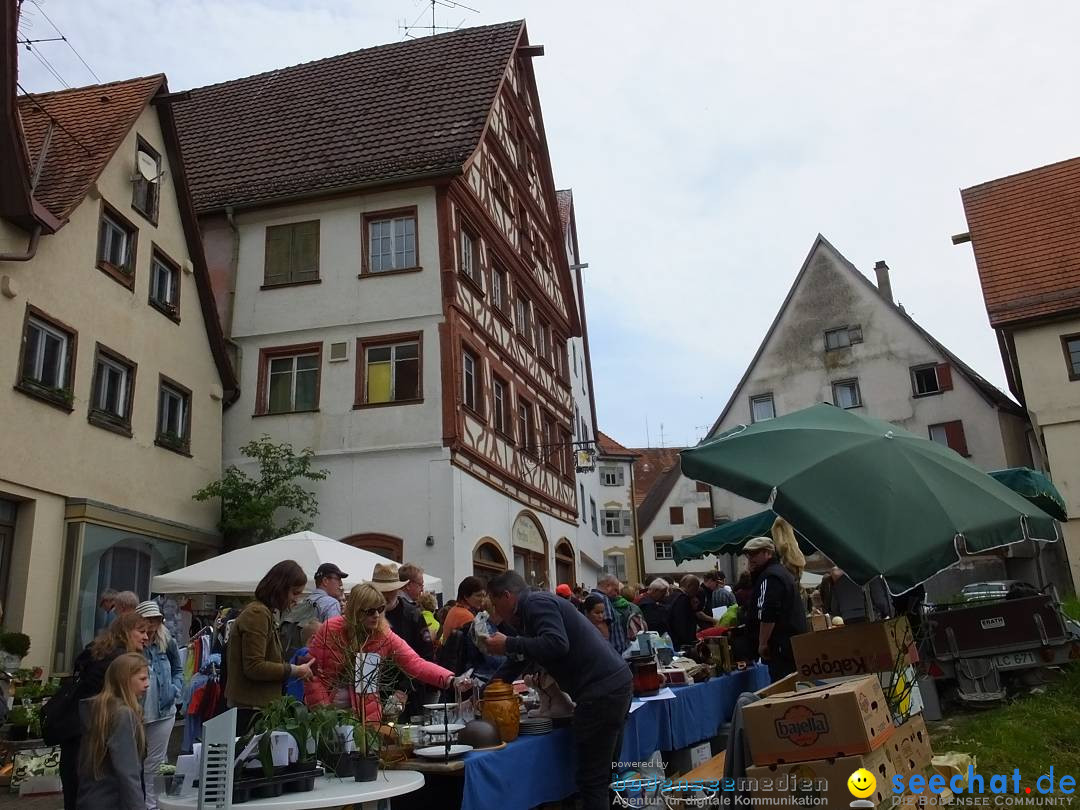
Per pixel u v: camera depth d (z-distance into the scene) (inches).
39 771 335.3
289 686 256.2
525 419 896.9
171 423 619.8
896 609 354.0
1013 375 1110.4
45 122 591.8
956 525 225.8
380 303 702.5
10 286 459.8
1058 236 1051.3
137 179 589.0
